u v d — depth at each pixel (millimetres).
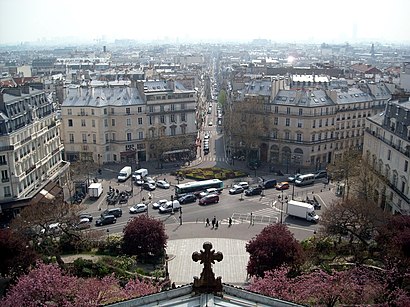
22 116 132875
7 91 138250
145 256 102250
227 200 147375
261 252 86250
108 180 169000
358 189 137875
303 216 129500
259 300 32125
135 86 195625
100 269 90875
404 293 71812
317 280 73625
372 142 143750
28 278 74625
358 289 72000
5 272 85875
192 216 133125
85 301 69438
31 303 69312
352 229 108688
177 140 194375
